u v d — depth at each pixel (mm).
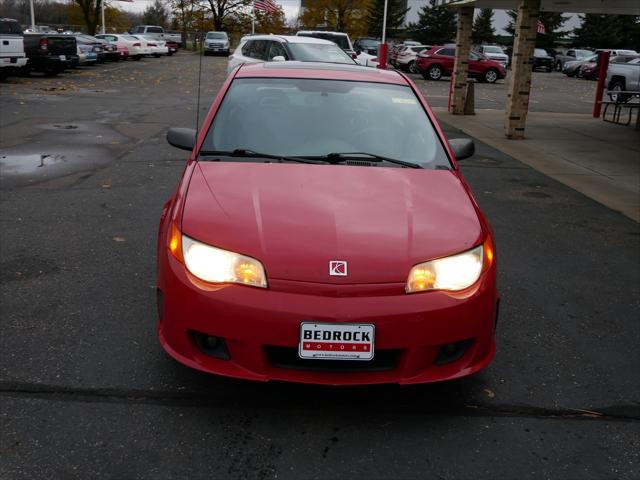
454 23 60406
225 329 2801
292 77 4379
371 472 2641
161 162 8750
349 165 3701
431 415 3064
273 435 2854
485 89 26078
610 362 3707
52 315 3965
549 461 2764
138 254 5129
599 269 5340
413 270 2865
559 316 4340
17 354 3463
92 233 5617
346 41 21375
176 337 2949
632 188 8508
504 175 9055
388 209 3221
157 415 2961
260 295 2785
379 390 3260
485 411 3125
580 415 3131
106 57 32188
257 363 2811
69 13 60906
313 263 2836
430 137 4078
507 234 6242
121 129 11609
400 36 63031
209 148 3812
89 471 2566
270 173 3514
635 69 19703
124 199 6766
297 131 3943
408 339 2803
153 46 38406
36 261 4895
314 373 2859
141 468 2598
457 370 2951
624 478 2676
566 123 15172
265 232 2971
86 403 3029
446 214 3254
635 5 12211
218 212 3107
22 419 2881
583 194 8062
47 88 18484
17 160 8609
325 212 3143
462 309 2887
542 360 3689
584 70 36094
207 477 2564
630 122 15797
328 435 2873
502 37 60281
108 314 4012
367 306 2764
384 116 4141
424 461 2727
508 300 4582
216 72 28375
